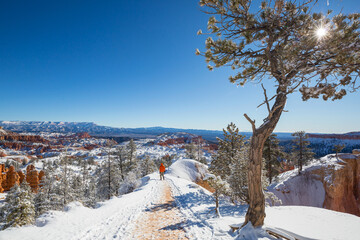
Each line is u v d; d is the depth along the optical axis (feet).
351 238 18.19
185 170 123.75
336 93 17.44
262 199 19.15
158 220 27.09
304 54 17.17
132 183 89.10
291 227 22.47
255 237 17.22
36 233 19.60
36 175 241.35
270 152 94.32
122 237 20.58
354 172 107.55
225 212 34.76
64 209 30.42
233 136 81.00
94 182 176.55
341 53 15.71
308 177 114.32
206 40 20.31
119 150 115.96
